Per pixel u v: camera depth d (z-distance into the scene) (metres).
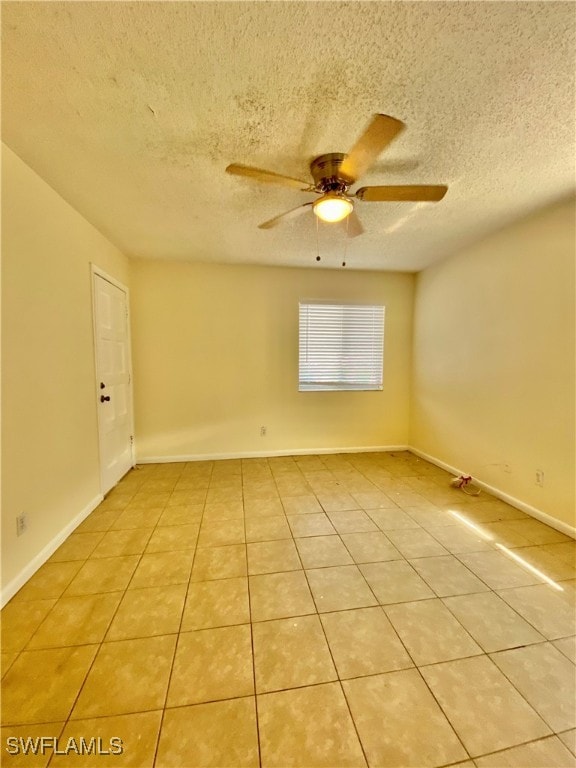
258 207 2.31
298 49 1.13
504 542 2.18
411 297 4.16
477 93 1.32
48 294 2.03
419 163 1.80
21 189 1.77
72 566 1.92
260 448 3.99
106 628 1.49
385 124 1.23
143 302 3.62
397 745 1.06
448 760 1.02
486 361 2.95
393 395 4.23
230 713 1.15
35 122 1.48
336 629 1.49
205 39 1.10
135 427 3.70
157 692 1.21
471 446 3.16
